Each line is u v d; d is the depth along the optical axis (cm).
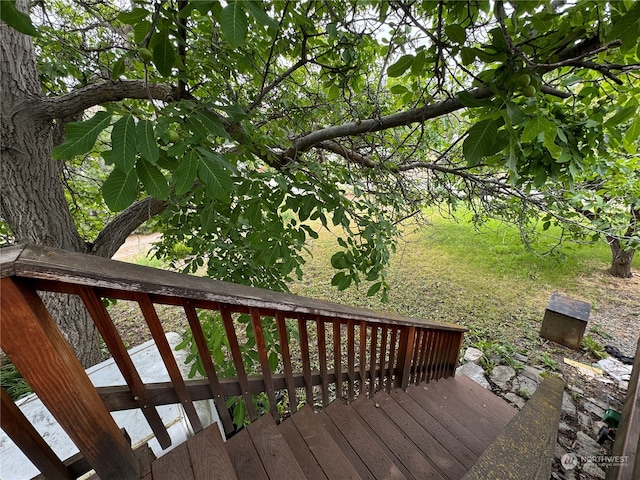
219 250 235
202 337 101
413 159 295
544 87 133
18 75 171
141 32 100
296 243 172
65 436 152
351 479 111
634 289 548
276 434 116
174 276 86
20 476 131
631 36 73
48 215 203
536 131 89
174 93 165
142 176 73
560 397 137
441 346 267
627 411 194
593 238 279
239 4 64
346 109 237
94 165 292
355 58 176
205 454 96
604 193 267
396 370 224
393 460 151
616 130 135
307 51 184
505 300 515
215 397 109
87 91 171
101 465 76
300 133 243
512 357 364
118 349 81
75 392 67
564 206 269
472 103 95
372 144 230
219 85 180
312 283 569
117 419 147
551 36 98
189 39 163
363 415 170
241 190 146
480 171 293
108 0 212
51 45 194
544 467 93
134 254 660
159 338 89
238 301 96
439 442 174
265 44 171
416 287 561
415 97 173
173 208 209
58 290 67
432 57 118
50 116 180
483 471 88
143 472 89
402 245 758
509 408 261
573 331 378
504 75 97
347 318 150
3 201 190
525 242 333
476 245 745
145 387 90
